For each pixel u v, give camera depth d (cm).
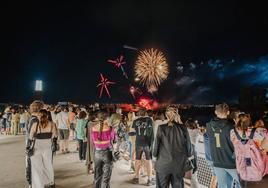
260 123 763
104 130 644
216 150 532
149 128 800
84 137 1100
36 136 670
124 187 782
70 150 1415
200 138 712
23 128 2211
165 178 543
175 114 556
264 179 831
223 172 530
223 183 532
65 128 1321
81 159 1130
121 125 1182
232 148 525
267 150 545
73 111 1566
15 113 2244
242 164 521
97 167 653
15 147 1526
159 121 888
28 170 681
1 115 2514
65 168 1014
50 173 691
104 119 652
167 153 538
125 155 1201
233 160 525
